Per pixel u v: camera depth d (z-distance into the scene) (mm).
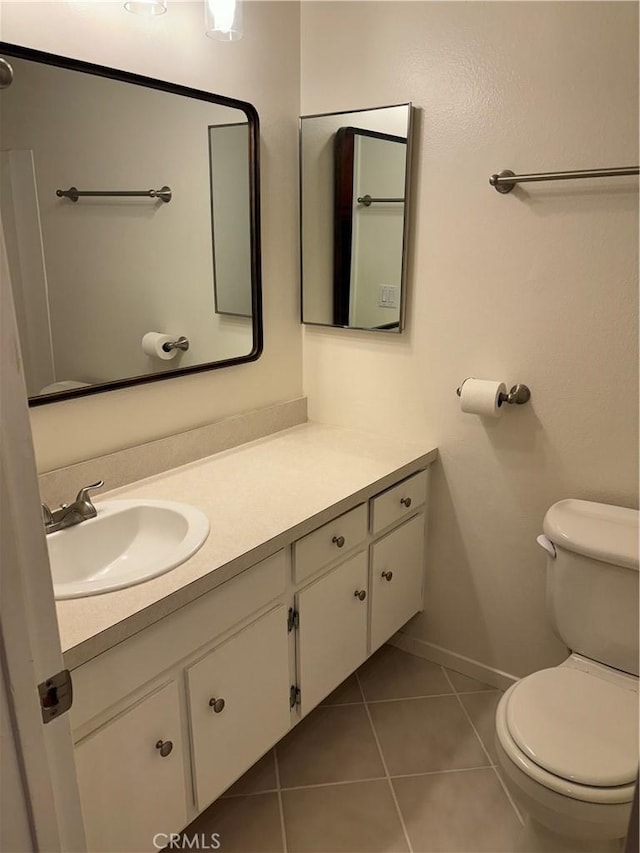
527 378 1958
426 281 2082
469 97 1871
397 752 1975
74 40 1529
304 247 2283
